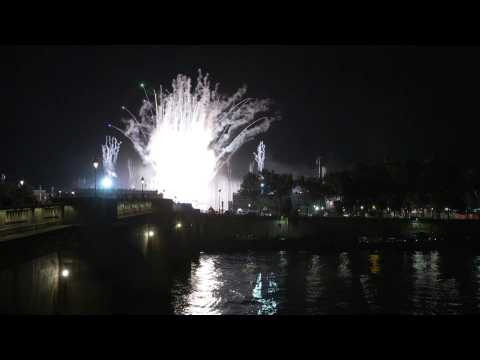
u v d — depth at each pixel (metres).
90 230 35.28
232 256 80.12
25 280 23.86
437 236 94.12
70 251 30.77
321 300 51.03
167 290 46.59
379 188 112.44
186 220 83.19
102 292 33.81
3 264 21.73
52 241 27.58
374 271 67.94
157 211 61.12
